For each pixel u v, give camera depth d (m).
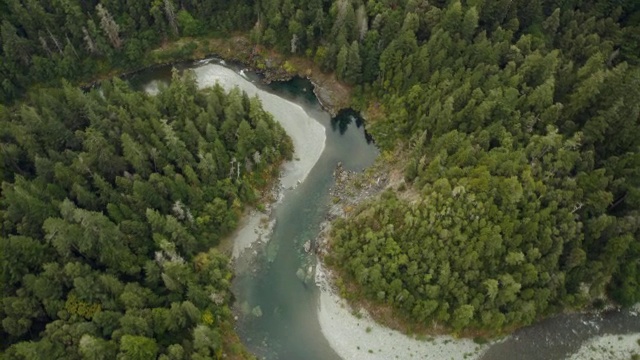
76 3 116.75
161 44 127.06
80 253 80.81
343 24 114.00
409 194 95.62
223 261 91.75
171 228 85.94
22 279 74.12
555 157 88.31
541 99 93.50
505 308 84.44
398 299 85.31
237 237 99.06
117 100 103.69
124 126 96.06
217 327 84.38
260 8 123.69
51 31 116.06
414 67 108.19
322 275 95.00
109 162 90.12
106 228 79.12
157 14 122.50
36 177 89.00
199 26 127.25
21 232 78.50
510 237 83.38
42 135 93.69
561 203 86.31
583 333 88.44
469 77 100.69
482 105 94.19
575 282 87.12
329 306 91.75
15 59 112.81
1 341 71.56
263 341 88.44
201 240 92.31
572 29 109.81
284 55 126.12
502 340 87.50
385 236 89.06
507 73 98.50
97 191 87.81
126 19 121.75
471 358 85.81
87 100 99.00
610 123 90.62
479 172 86.44
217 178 97.56
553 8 112.44
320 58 121.69
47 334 71.12
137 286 79.56
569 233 83.88
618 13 109.25
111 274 79.75
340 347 87.75
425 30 111.94
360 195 104.62
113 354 71.12
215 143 97.56
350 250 91.00
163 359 71.94
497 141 93.94
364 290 89.44
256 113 104.25
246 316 90.88
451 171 89.75
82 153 89.56
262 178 104.75
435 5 114.00
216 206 94.31
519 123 93.44
